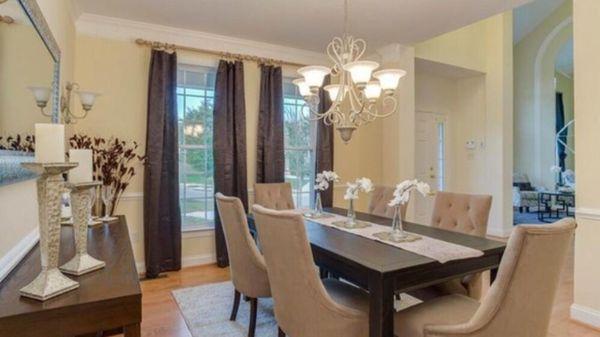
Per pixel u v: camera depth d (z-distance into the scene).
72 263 1.36
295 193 4.96
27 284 1.21
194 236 4.30
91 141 3.70
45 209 1.13
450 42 5.67
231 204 2.48
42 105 2.00
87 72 3.75
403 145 4.76
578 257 2.80
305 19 3.81
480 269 2.04
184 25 3.97
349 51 3.03
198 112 4.34
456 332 1.57
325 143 4.89
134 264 1.46
